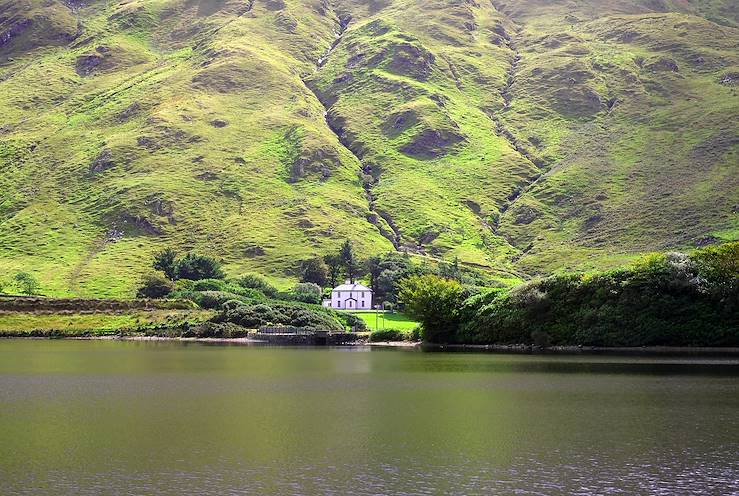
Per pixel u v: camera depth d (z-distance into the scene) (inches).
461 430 2397.9
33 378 3762.3
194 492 1758.1
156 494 1742.1
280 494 1744.6
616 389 3245.6
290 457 2059.5
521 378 3661.4
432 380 3617.1
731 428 2402.8
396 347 6235.2
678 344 5118.1
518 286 5826.8
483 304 5930.1
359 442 2231.8
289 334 6761.8
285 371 4104.3
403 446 2187.5
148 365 4475.9
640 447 2154.3
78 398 3053.6
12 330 7406.5
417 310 6127.0
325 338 6727.4
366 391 3248.0
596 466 1961.1
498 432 2363.4
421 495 1739.7
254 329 7372.1
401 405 2869.1
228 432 2369.6
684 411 2699.3
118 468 1946.4
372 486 1803.6
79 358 4995.1
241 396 3115.2
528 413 2679.6
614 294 5315.0
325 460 2025.1
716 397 3011.8
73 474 1895.9
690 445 2176.4
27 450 2129.7
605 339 5260.8
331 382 3567.9
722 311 5064.0
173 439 2263.8
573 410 2741.1
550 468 1946.4
